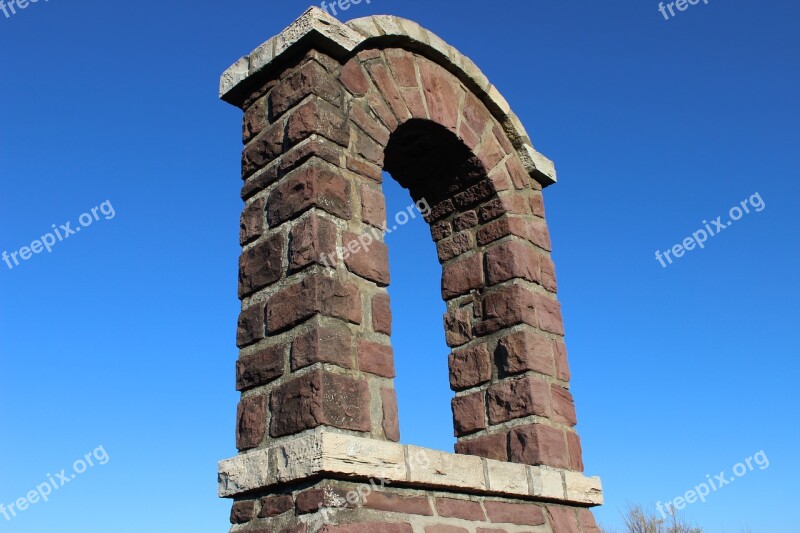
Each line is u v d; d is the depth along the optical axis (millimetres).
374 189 4648
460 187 5770
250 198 4688
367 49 4988
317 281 4035
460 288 5680
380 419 4059
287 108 4641
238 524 3859
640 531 13883
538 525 4668
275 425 3908
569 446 5195
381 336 4281
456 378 5492
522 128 6008
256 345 4230
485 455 5148
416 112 5160
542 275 5703
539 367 5238
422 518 3951
